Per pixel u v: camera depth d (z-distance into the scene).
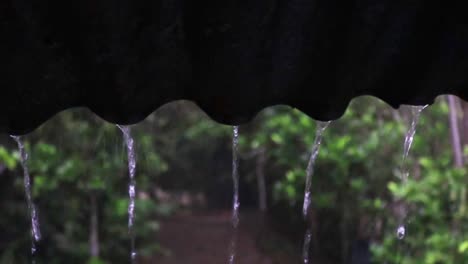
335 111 2.58
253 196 20.41
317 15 2.15
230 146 19.28
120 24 2.08
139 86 2.38
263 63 2.32
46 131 8.70
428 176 7.23
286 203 13.36
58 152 8.48
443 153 8.05
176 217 19.11
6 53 2.21
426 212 6.89
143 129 9.88
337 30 2.23
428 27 2.25
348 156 8.79
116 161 8.48
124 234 10.80
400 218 7.30
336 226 11.27
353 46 2.31
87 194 9.79
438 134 8.38
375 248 7.62
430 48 2.35
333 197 9.36
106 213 10.21
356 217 9.80
